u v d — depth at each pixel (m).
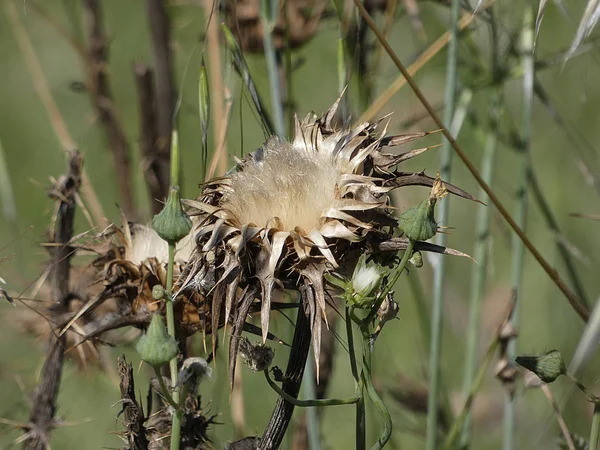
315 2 1.33
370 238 1.12
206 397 1.37
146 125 1.36
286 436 1.33
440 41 1.31
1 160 1.37
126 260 1.19
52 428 1.25
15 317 1.30
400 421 1.41
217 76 1.30
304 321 1.14
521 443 1.38
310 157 1.14
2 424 1.33
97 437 1.42
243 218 1.12
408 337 1.54
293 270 1.12
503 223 1.39
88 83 1.43
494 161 1.36
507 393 1.27
